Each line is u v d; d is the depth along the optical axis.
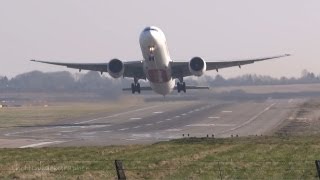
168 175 128.25
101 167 141.12
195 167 140.25
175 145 195.00
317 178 122.69
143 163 147.88
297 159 154.75
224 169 136.38
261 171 132.62
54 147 196.12
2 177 126.25
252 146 189.75
